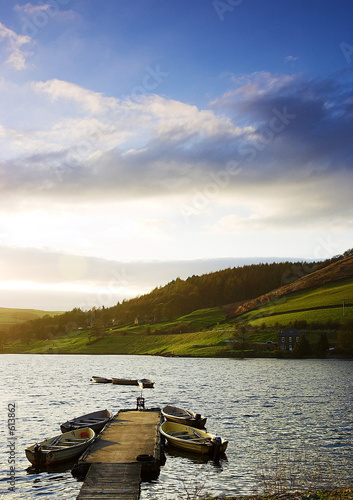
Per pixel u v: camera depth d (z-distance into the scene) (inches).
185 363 5565.9
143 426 1454.2
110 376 3981.3
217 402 2159.2
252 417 1734.7
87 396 2559.1
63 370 4894.2
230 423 1619.1
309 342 6328.7
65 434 1307.8
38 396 2564.0
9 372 4628.4
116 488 888.9
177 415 1660.9
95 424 1504.7
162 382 3272.6
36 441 1412.4
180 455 1214.3
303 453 1211.9
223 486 975.0
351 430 1487.5
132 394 2625.5
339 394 2388.0
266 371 4077.3
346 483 966.4
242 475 1043.3
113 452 1131.9
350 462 1125.7
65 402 2297.0
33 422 1711.4
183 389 2797.7
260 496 839.7
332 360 5511.8
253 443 1325.0
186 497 913.5
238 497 842.2
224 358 6210.6
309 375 3597.4
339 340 6003.9
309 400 2172.7
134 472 978.7
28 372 4626.0
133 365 5506.9
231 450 1252.5
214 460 1160.8
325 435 1418.6
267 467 1093.1
